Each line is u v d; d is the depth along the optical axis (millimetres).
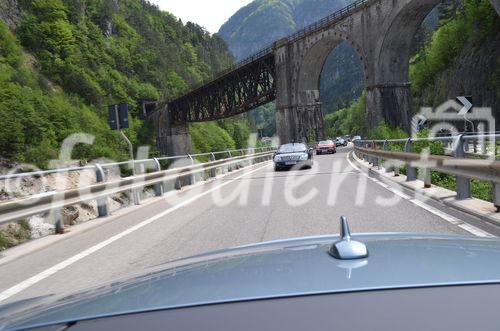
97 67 154250
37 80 124688
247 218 10531
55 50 143000
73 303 1877
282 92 88938
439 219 8766
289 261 2117
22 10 149625
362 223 8906
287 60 87250
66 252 8344
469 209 9000
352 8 70188
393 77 65188
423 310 1360
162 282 2051
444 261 1930
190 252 7504
